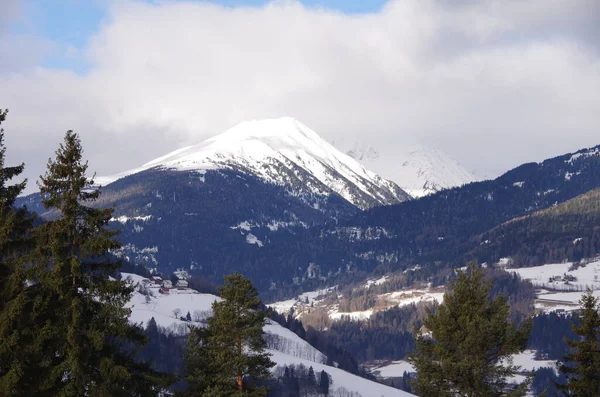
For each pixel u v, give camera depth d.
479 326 64.19
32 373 53.72
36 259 54.75
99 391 53.50
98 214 56.06
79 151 56.72
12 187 56.81
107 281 55.25
